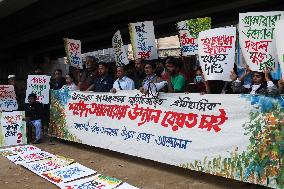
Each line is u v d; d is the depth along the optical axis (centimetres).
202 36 612
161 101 683
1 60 3288
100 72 884
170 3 1755
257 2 1616
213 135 591
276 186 509
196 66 888
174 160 648
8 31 2523
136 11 1902
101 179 622
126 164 725
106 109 808
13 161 765
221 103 585
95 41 2870
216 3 1695
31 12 2000
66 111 931
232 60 587
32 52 3334
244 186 571
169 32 2427
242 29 578
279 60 505
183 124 640
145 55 856
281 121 509
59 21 2097
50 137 1022
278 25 500
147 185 595
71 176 645
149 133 700
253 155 538
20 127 957
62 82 1117
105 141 804
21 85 1750
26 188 597
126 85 812
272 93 521
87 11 1844
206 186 581
